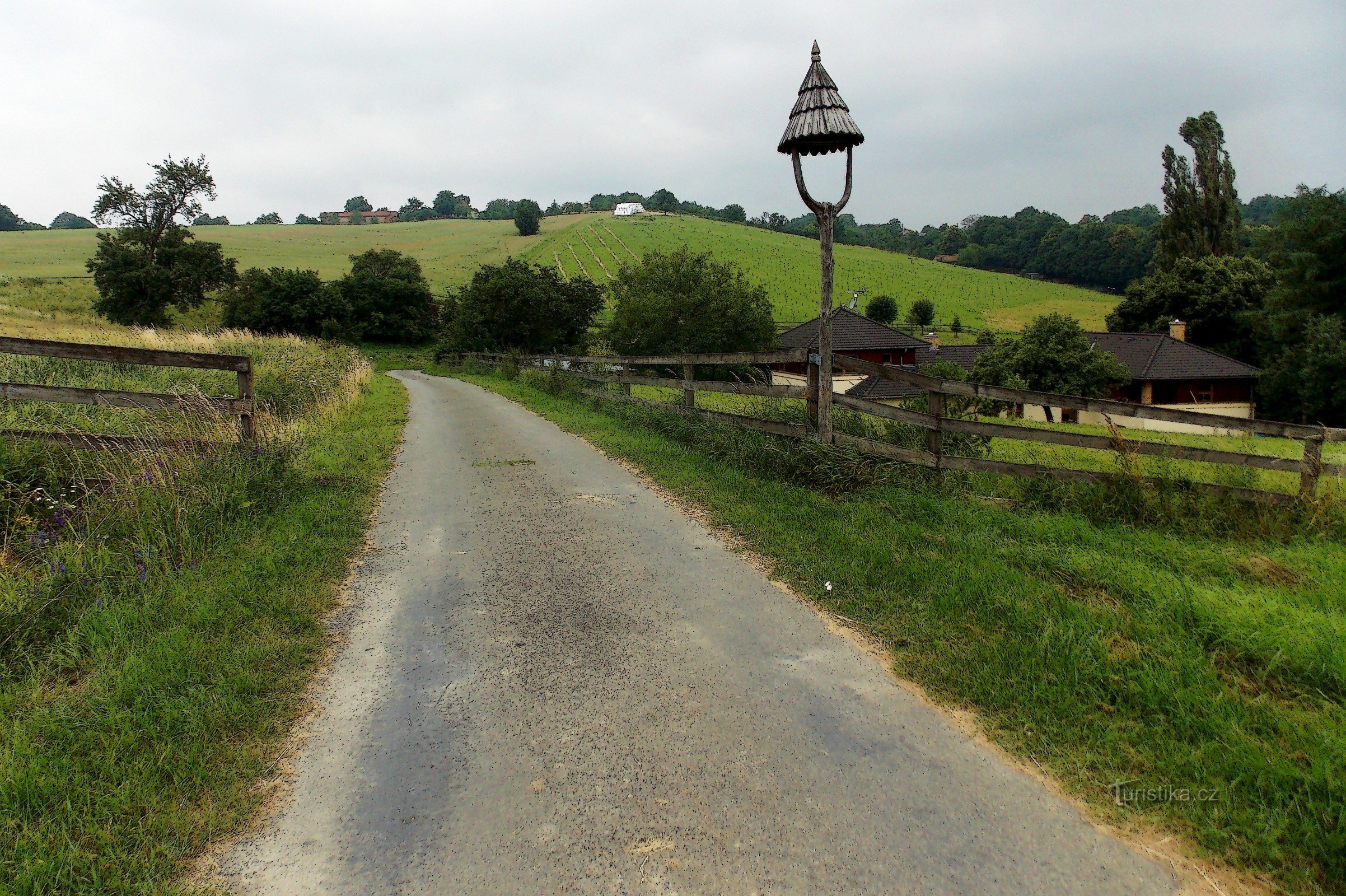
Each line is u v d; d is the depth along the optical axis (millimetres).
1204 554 5070
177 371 11461
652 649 3939
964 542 5121
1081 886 2262
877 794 2721
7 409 7148
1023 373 33000
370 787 2846
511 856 2461
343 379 18062
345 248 112375
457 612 4520
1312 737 2779
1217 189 48781
